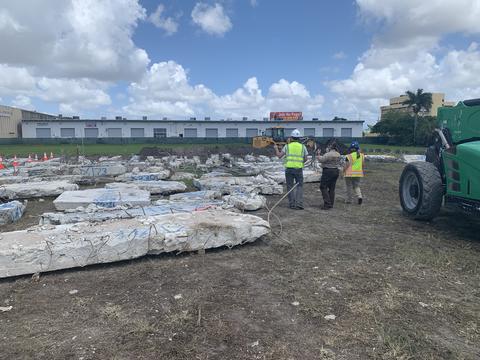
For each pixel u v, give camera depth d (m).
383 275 4.88
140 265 5.20
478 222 7.68
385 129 61.62
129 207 7.92
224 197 9.38
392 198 10.72
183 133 67.25
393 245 6.14
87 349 3.27
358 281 4.69
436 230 7.07
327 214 8.52
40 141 55.19
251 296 4.28
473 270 5.05
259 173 15.68
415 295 4.30
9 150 39.31
